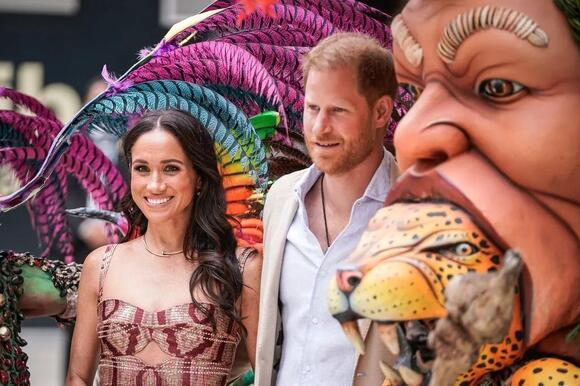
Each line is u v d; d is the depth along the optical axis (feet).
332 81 12.25
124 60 33.17
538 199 9.45
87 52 33.06
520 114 9.44
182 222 14.69
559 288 9.46
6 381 14.01
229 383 15.57
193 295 14.30
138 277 14.58
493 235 9.38
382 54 12.37
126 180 18.85
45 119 15.20
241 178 14.92
